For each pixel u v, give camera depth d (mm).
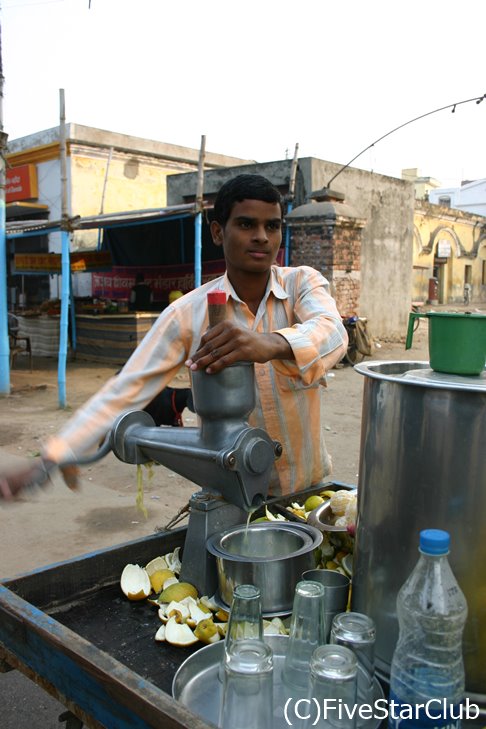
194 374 1268
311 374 1338
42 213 15031
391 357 10758
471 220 24531
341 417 6855
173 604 1385
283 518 1713
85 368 10438
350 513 1521
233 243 1622
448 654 921
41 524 4059
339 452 5555
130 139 15211
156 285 12562
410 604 945
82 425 1503
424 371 1143
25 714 2477
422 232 21953
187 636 1317
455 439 978
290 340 1290
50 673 1178
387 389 1070
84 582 1553
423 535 899
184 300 1700
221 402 1246
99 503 4426
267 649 1033
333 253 9680
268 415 1781
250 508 1324
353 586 1192
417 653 932
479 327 1062
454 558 996
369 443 1121
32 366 10625
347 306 10094
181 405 4359
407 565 1044
